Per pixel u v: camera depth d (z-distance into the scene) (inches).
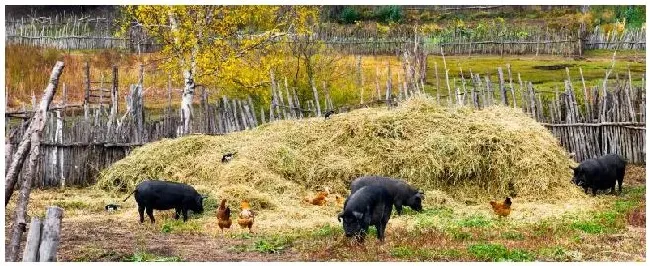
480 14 1888.5
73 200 635.5
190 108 796.0
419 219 553.3
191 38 880.9
